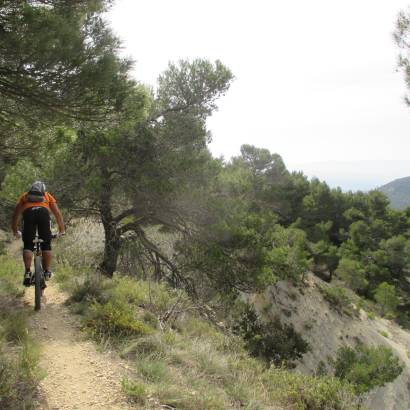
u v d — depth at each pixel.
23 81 5.54
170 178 14.23
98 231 17.70
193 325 8.50
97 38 5.94
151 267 17.00
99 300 7.32
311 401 6.24
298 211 59.31
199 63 14.79
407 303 58.22
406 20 8.94
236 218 14.82
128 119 7.02
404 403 30.92
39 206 5.68
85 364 5.00
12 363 4.38
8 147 8.26
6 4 5.18
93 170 13.60
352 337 36.38
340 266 52.78
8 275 8.38
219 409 4.68
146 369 5.09
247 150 44.28
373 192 68.06
